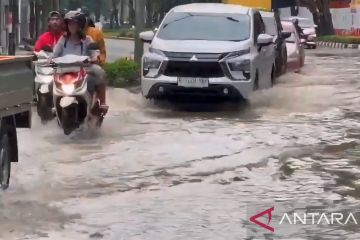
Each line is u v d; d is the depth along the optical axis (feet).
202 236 34.73
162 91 78.64
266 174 47.83
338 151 55.52
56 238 34.14
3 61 41.81
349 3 305.32
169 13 85.46
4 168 43.27
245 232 35.42
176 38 81.46
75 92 60.75
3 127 42.93
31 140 59.47
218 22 82.94
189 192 43.09
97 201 40.86
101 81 63.72
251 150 55.36
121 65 101.71
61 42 64.80
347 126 67.62
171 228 35.96
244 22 82.79
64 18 64.39
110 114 75.05
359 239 34.53
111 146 56.95
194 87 77.82
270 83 89.25
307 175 47.65
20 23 220.84
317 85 103.09
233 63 77.71
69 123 61.00
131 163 50.62
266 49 86.33
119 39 335.67
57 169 48.75
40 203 40.24
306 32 231.71
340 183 45.60
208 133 63.10
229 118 72.95
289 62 116.78
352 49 229.45
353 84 104.99
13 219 37.09
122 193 42.70
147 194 42.50
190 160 51.67
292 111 78.18
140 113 76.43
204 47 78.13
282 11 292.20
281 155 53.62
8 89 42.55
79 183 44.98
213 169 48.98
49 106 66.39
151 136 61.41
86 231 35.32
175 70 78.18
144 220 37.24
